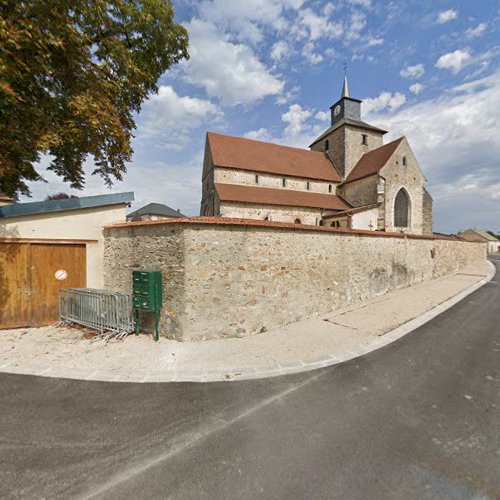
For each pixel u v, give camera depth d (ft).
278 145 84.48
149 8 24.62
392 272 36.65
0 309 20.77
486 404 11.21
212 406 11.09
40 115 20.62
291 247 23.07
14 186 27.81
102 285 24.48
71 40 19.84
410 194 76.02
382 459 8.18
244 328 19.77
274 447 8.73
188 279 17.74
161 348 16.90
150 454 8.42
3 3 16.76
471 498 6.83
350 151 84.38
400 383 13.01
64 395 11.78
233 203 59.16
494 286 41.04
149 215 123.24
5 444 8.82
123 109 27.76
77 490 7.13
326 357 16.02
